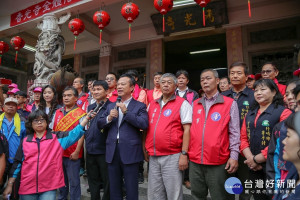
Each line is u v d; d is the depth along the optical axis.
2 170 2.05
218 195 1.94
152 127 2.24
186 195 2.86
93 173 2.60
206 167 2.00
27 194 1.93
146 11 7.32
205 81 2.16
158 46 7.96
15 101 2.78
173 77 2.31
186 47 9.63
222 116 2.02
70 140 2.11
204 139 2.00
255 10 6.68
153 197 2.19
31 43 9.64
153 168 2.21
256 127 1.94
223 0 6.33
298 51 3.27
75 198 2.60
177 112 2.19
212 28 7.13
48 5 6.09
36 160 1.96
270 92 1.95
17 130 2.79
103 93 2.72
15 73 10.33
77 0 5.57
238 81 2.47
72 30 5.37
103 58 8.76
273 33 6.50
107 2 5.40
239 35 6.82
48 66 5.86
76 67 9.45
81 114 2.68
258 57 6.65
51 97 3.14
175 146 2.13
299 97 1.55
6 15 6.98
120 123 2.31
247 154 1.93
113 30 8.60
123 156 2.20
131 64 8.36
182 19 6.96
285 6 6.33
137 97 3.31
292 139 1.07
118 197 2.25
